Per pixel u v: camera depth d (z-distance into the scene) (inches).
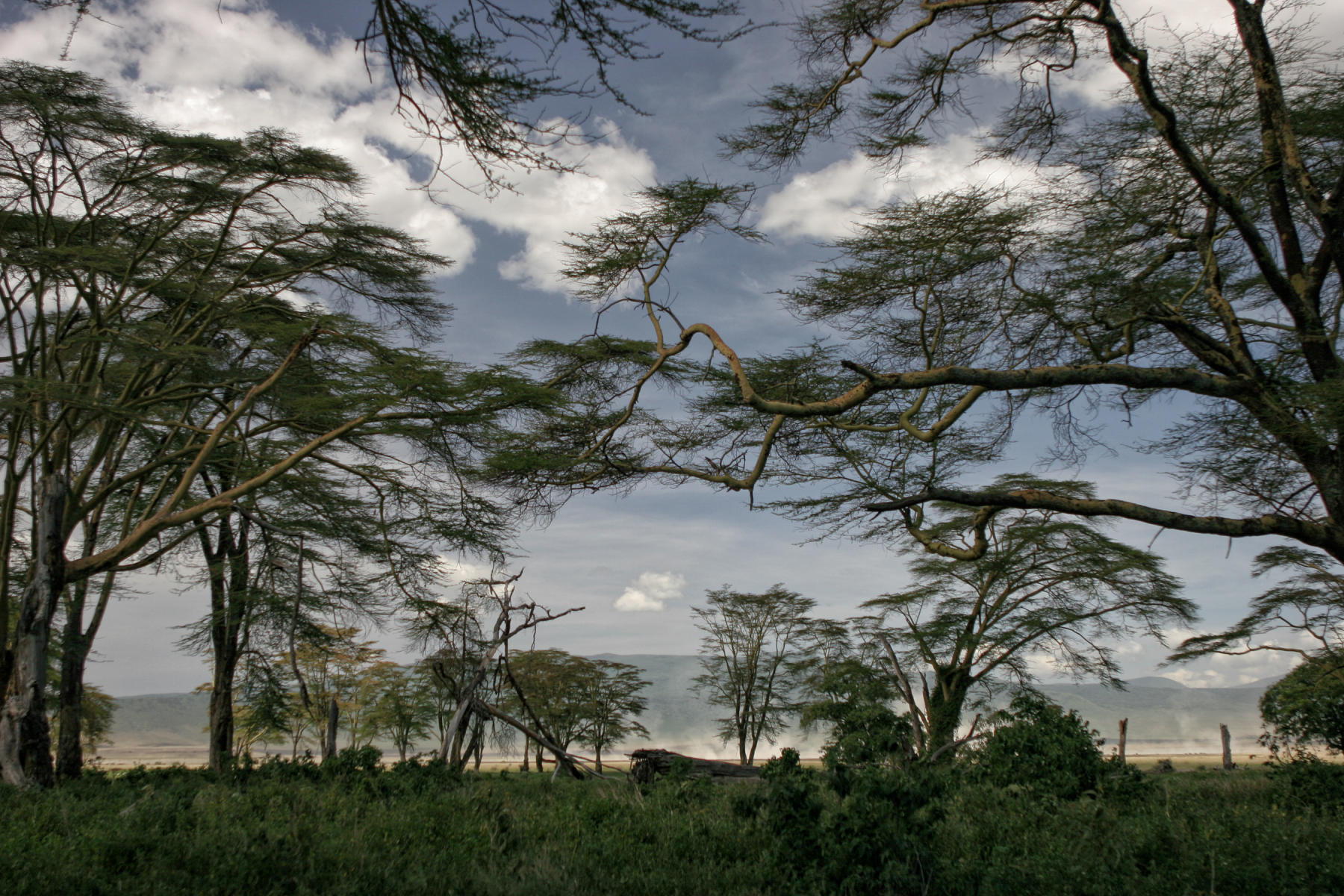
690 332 341.4
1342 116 343.0
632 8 134.8
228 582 767.1
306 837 247.0
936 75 353.4
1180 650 783.7
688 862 237.1
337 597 700.0
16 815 310.3
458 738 596.7
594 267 442.9
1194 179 332.2
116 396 680.4
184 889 192.1
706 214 430.0
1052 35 319.6
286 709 747.4
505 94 140.0
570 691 1549.0
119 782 533.3
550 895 197.2
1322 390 280.2
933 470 546.9
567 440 559.2
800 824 221.5
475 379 599.2
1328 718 497.7
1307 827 275.7
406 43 134.0
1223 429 379.9
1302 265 335.0
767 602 1520.7
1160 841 249.9
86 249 565.0
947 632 1028.5
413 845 253.8
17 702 487.5
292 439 737.6
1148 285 342.0
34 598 508.4
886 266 424.2
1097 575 959.0
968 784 406.6
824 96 353.4
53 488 531.5
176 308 729.0
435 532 692.1
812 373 516.1
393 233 718.5
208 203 685.9
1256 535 283.6
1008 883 206.5
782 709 1545.3
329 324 649.0
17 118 593.3
